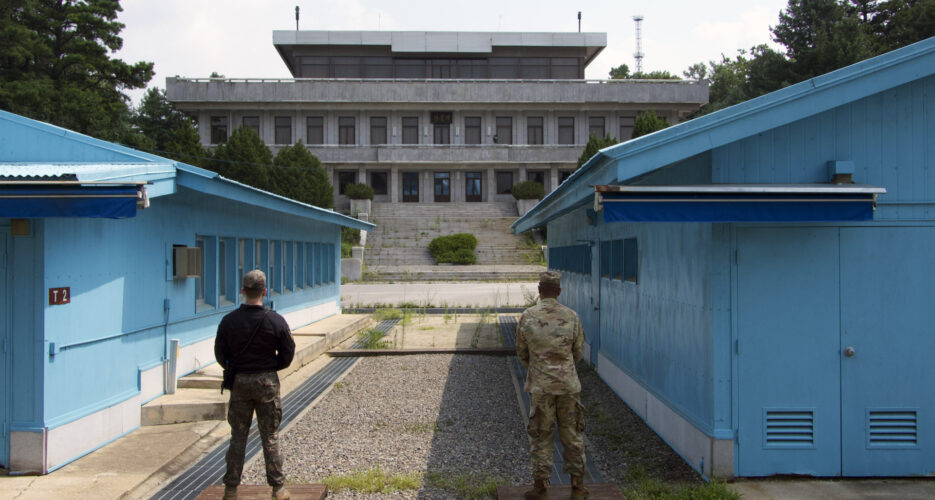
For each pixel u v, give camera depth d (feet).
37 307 21.54
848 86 19.56
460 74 174.19
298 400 32.58
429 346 48.21
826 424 20.54
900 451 20.61
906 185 21.01
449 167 164.55
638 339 28.73
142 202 19.24
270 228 45.39
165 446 24.25
